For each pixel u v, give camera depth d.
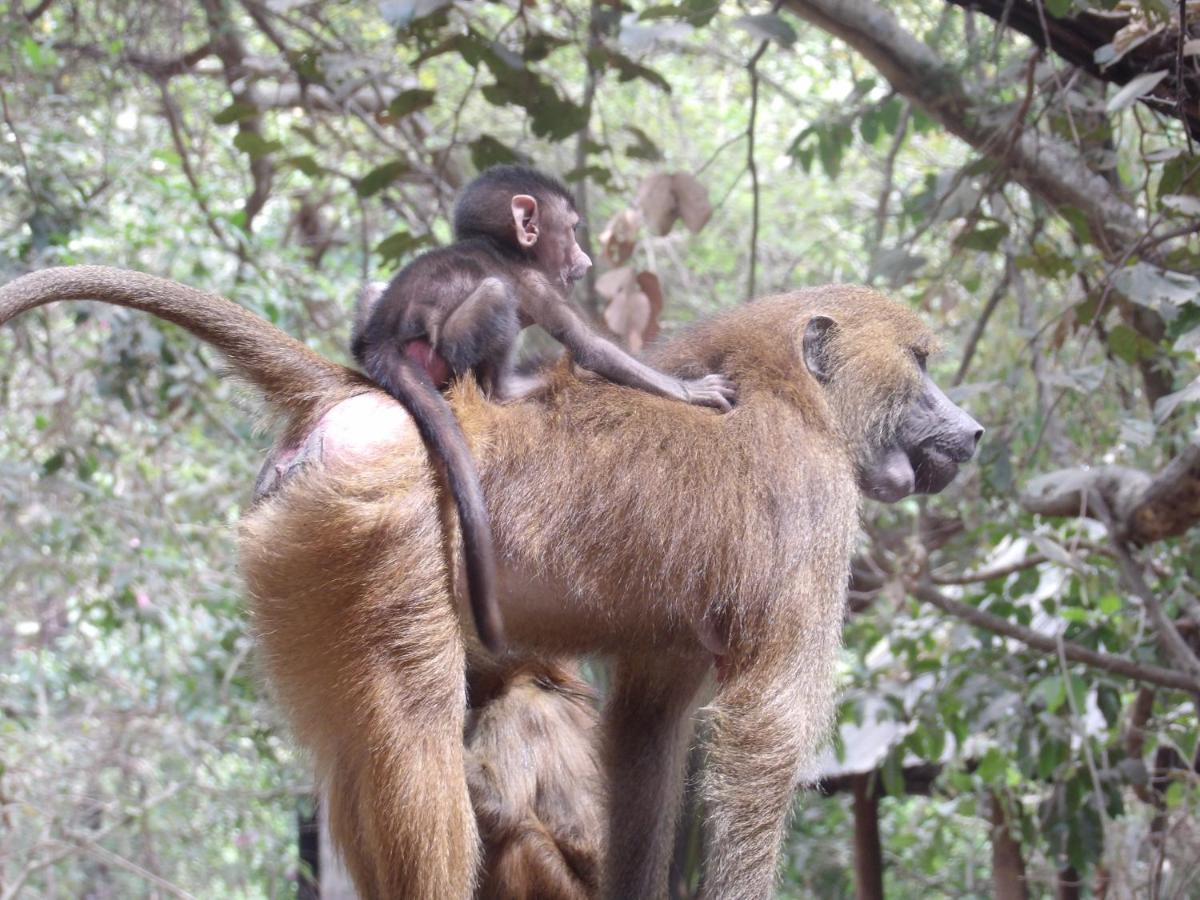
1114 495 5.66
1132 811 7.02
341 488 3.10
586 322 3.70
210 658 8.94
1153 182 6.82
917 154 10.86
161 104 9.51
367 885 3.31
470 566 3.09
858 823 7.85
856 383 3.84
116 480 8.96
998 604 6.46
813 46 10.66
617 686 4.13
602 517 3.38
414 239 6.31
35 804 8.96
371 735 3.11
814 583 3.46
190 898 8.52
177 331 7.72
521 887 4.07
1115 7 4.78
